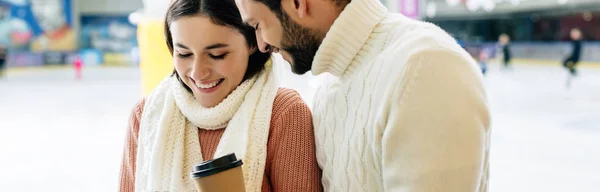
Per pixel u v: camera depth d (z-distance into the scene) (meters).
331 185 1.07
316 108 1.14
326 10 0.93
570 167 4.79
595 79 13.94
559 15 22.00
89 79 16.92
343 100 1.01
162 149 1.17
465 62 0.85
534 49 21.28
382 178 0.94
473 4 18.31
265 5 0.92
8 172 4.79
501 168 4.81
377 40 0.96
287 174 1.16
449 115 0.81
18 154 5.57
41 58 23.94
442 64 0.83
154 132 1.21
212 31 1.07
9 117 8.41
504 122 7.46
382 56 0.92
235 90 1.17
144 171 1.19
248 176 1.13
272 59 1.20
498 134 6.49
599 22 19.77
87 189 4.26
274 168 1.18
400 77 0.85
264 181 1.20
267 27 0.95
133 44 26.94
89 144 6.08
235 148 1.14
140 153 1.22
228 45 1.10
